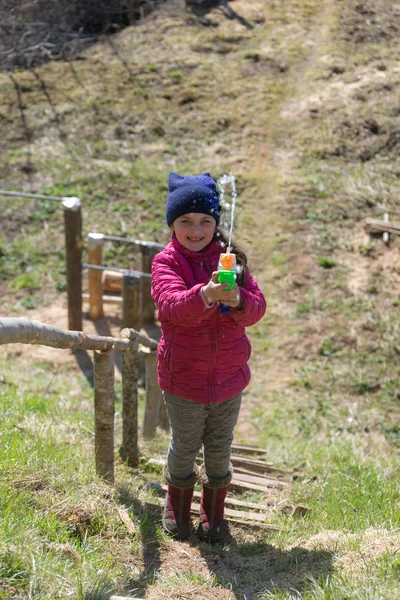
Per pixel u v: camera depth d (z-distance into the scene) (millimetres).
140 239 13234
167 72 17938
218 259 3625
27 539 3107
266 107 16812
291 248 13062
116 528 3744
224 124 16375
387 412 10078
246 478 5727
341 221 13586
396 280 12328
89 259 11391
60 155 15188
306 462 6820
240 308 3438
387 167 14945
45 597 2699
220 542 4008
